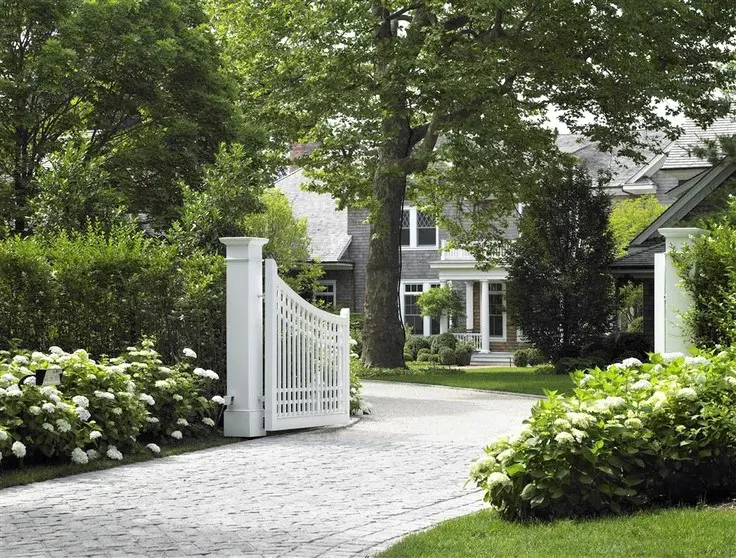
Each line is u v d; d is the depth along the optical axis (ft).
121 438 36.19
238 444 40.65
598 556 19.16
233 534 23.39
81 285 43.04
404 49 80.48
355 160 100.58
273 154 95.25
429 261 144.97
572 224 96.48
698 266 40.63
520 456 24.11
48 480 31.76
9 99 74.18
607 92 87.86
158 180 81.35
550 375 88.94
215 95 82.38
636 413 25.25
